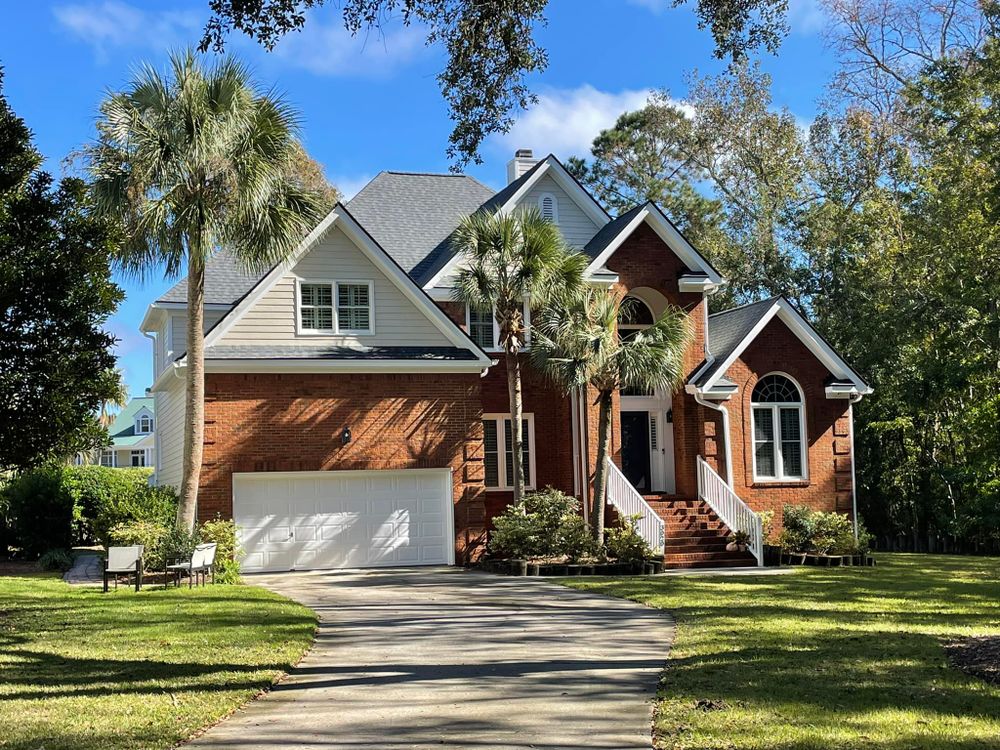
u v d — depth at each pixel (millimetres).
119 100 19438
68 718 8430
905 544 36406
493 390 27172
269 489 23250
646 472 28078
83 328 16578
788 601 16453
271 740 7852
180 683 9914
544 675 10375
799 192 44625
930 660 10492
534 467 27297
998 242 32969
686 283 27359
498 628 13852
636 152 49969
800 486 27172
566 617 14898
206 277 28250
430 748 7562
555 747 7539
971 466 32906
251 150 20016
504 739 7797
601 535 22750
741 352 26844
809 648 11414
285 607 15781
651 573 22078
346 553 23641
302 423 23281
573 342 22203
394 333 24547
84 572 22016
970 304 34000
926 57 39250
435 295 26438
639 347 22016
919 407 34812
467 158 13711
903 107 41500
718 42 13445
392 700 9289
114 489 32594
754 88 45438
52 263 16422
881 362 36969
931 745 7156
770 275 42625
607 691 9508
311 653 12008
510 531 22500
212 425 22609
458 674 10523
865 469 36906
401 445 24000
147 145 19062
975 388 34281
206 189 20000
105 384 16891
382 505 24031
